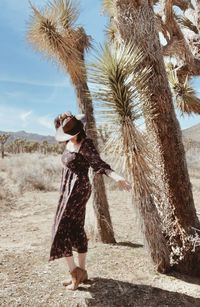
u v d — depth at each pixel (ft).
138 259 14.26
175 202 13.32
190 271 13.25
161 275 12.86
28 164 59.72
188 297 11.59
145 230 12.94
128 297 11.36
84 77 17.25
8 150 156.46
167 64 19.21
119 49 12.56
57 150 147.54
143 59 12.95
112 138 12.33
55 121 12.22
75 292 11.46
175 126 13.41
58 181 46.26
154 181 13.42
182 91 18.65
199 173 54.65
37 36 16.72
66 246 11.27
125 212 26.17
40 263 13.75
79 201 11.25
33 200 31.94
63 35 17.11
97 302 10.96
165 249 13.01
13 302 10.84
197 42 18.48
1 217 24.27
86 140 11.30
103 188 17.46
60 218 11.14
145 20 13.05
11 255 14.65
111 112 12.12
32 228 20.81
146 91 12.62
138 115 12.25
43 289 11.61
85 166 11.31
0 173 55.36
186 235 13.12
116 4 13.21
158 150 13.34
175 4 20.67
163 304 11.12
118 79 12.04
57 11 17.06
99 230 17.35
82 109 17.43
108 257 14.49
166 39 16.96
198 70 17.78
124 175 12.62
